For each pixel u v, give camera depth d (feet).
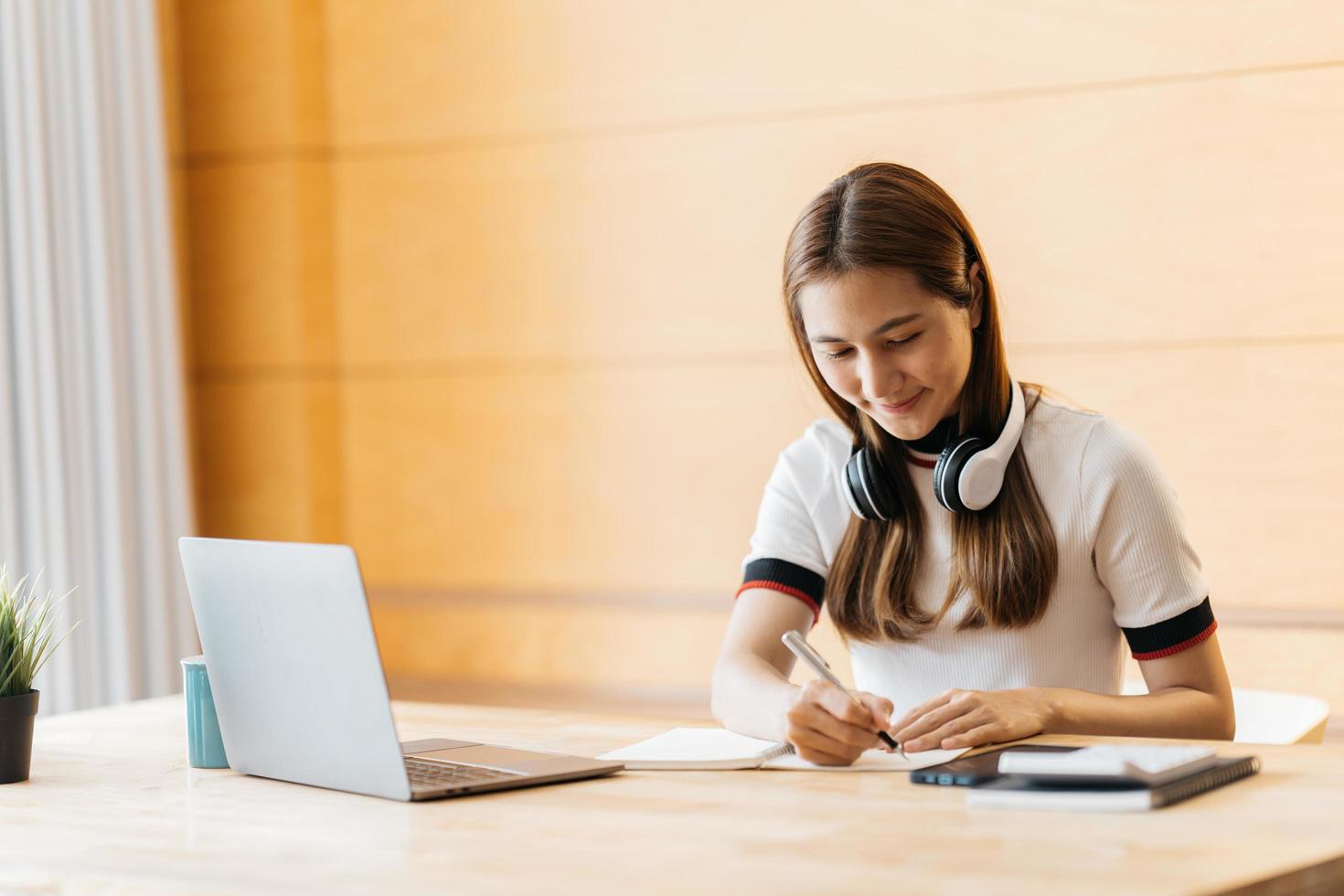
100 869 3.85
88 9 11.16
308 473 11.96
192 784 4.96
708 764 4.83
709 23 10.70
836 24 10.31
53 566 10.92
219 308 12.21
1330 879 3.50
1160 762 4.20
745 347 10.69
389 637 12.00
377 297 11.93
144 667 11.60
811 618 6.14
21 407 10.78
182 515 11.78
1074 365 9.76
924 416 5.38
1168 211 9.45
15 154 10.69
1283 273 9.18
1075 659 5.79
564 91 11.19
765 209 10.58
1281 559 9.28
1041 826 3.85
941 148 10.05
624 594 11.16
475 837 3.99
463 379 11.68
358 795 4.61
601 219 11.12
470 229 11.59
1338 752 4.71
